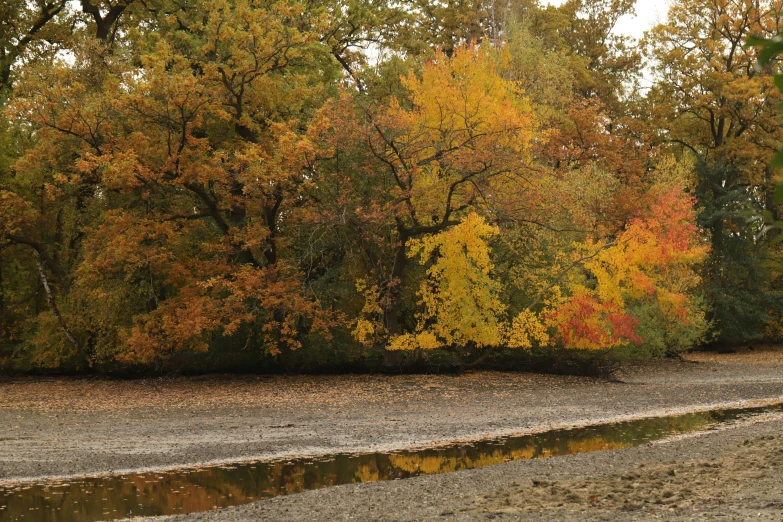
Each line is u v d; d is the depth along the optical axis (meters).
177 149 26.50
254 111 29.31
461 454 14.94
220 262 27.56
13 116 25.95
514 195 27.97
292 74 29.69
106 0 32.72
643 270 32.09
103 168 25.55
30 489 12.12
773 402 22.56
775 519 7.70
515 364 30.48
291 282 26.88
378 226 28.20
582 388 25.92
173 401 23.42
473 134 27.53
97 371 30.59
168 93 25.62
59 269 30.72
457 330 28.59
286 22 30.16
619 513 8.80
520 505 9.83
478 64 28.78
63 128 25.89
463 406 21.81
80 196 30.23
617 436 16.80
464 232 27.67
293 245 29.84
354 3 34.78
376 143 26.94
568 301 29.23
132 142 26.00
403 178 27.06
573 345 28.81
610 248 29.91
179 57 26.47
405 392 24.89
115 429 18.27
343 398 23.62
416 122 27.61
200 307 25.98
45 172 29.95
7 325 32.97
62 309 30.84
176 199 28.14
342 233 28.59
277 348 27.33
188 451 15.41
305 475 13.07
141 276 28.28
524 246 30.53
